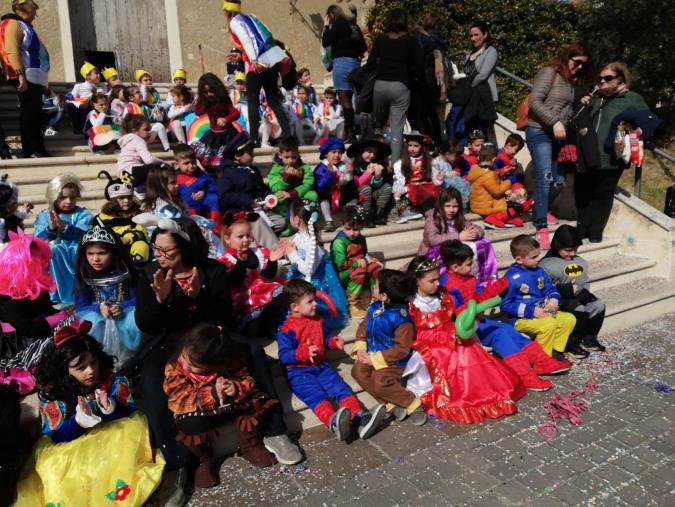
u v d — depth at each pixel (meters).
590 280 5.05
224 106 5.48
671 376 3.95
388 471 2.89
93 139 6.05
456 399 3.44
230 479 2.85
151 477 2.60
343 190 5.40
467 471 2.88
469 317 3.45
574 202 6.34
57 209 3.85
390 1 9.48
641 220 5.70
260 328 3.57
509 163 6.08
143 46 9.77
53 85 8.16
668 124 9.27
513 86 9.78
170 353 2.90
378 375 3.38
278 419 3.00
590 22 9.50
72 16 9.24
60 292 3.77
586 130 5.33
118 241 3.41
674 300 5.27
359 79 7.09
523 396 3.69
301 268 3.81
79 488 2.49
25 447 2.64
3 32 5.38
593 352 4.37
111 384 2.72
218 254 3.99
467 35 9.71
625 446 3.10
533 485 2.76
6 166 5.25
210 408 2.74
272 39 5.92
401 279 3.38
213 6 9.95
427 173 5.57
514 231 5.58
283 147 4.96
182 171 4.82
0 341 2.90
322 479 2.83
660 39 8.88
